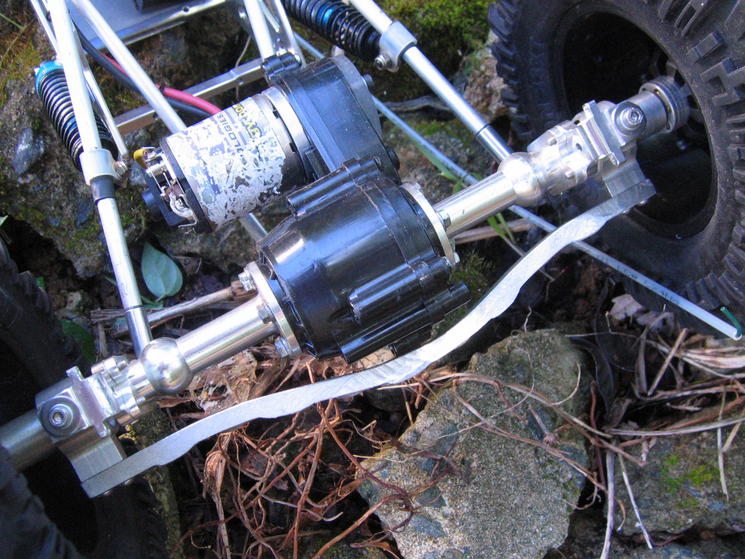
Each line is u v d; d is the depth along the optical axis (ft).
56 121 0.97
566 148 0.85
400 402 1.07
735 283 0.87
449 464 0.95
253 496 1.04
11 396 0.90
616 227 1.07
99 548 0.85
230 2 1.08
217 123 0.85
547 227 1.12
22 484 0.69
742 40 0.76
